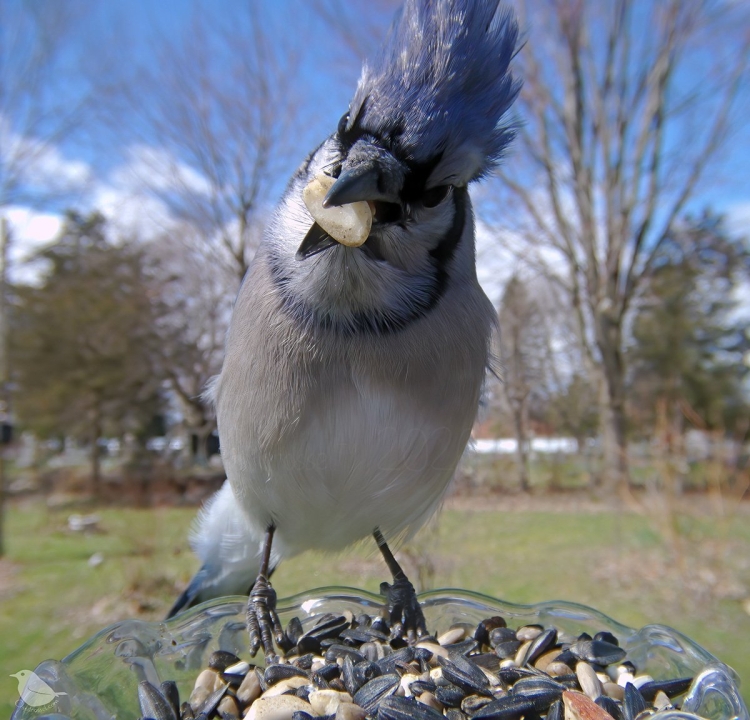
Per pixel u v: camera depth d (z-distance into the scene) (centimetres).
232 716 14
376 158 15
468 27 16
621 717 13
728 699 13
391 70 15
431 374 16
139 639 15
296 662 16
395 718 13
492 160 17
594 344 100
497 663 16
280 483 17
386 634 17
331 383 16
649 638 16
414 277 16
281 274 16
